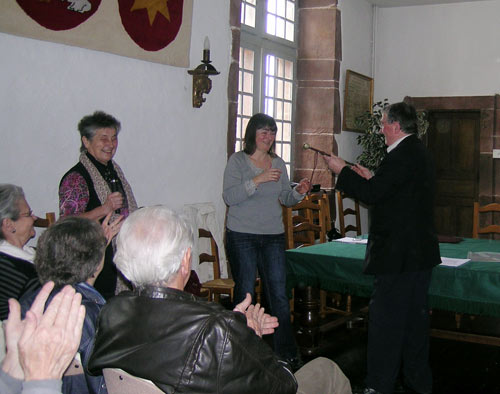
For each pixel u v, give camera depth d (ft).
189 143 14.78
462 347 13.50
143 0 12.79
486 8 22.74
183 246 5.04
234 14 16.05
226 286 12.96
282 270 11.47
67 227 5.64
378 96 24.64
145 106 13.34
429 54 23.75
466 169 23.94
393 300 9.60
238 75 16.40
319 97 20.72
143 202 13.46
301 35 20.85
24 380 3.71
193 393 4.40
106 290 8.80
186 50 14.26
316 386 6.31
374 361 9.78
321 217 15.60
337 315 14.90
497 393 10.85
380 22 24.47
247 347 4.62
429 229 9.67
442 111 24.13
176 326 4.53
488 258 11.19
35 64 10.71
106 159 9.32
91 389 5.24
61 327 3.67
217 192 15.89
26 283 6.46
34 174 10.80
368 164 21.94
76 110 11.59
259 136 11.59
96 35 11.73
